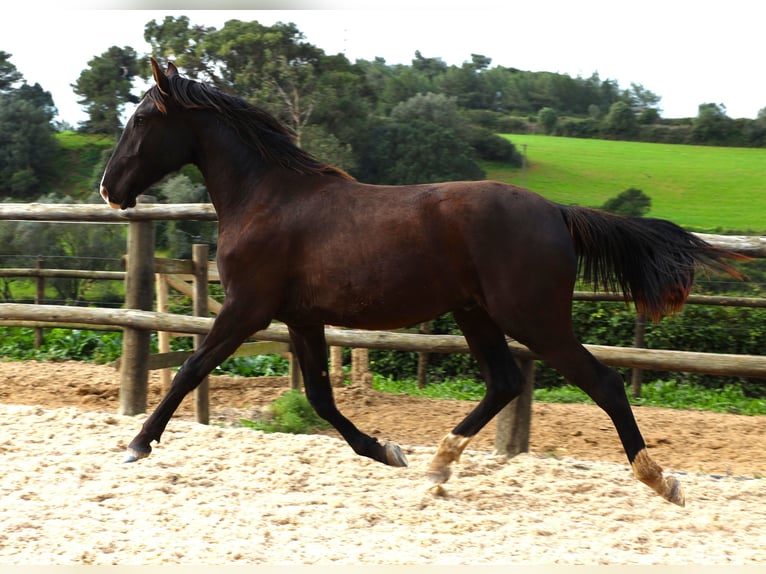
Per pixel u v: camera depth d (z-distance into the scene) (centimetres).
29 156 2928
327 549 362
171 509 411
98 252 1215
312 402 496
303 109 2700
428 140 2866
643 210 3078
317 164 473
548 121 5256
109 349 1038
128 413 639
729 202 3253
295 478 470
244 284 457
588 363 422
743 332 988
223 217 480
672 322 1005
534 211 420
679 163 3991
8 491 428
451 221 419
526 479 488
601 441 665
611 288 447
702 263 436
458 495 453
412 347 575
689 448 658
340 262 435
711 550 374
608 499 451
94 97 3164
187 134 490
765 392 994
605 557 358
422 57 7100
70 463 479
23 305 656
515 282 414
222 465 494
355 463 509
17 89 3403
